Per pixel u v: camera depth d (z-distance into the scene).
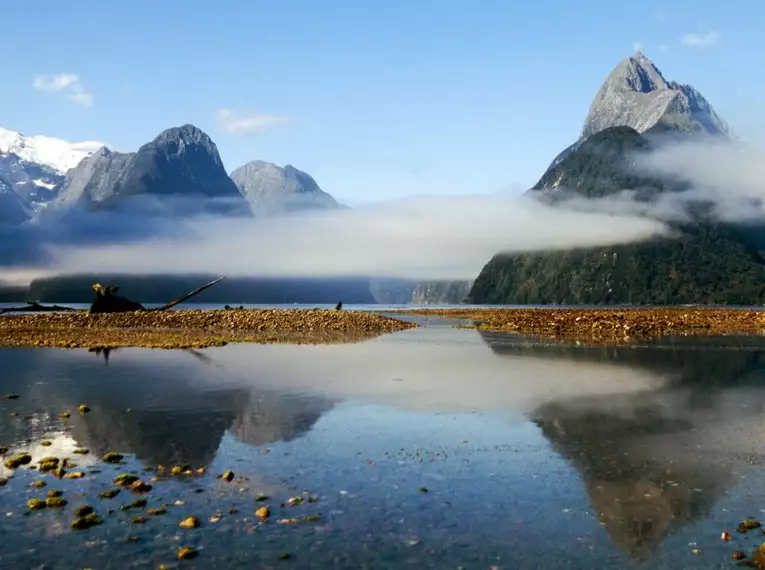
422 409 19.11
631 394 21.73
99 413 18.45
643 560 9.00
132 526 10.12
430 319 83.31
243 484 12.12
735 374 26.66
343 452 14.33
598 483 12.15
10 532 9.87
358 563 8.90
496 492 11.66
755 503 11.11
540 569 8.76
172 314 69.19
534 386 23.59
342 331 57.31
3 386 23.41
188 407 19.45
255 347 40.22
